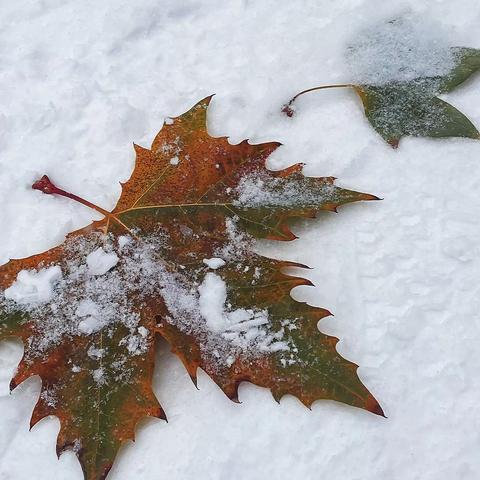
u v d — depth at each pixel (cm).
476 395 27
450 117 33
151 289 29
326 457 26
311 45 36
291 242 30
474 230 30
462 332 28
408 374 28
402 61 35
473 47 36
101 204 32
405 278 29
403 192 31
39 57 37
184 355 27
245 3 38
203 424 27
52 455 27
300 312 27
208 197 30
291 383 26
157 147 32
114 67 36
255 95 35
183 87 35
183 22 37
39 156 34
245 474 26
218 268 29
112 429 26
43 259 30
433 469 26
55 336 28
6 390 28
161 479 26
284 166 33
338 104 34
